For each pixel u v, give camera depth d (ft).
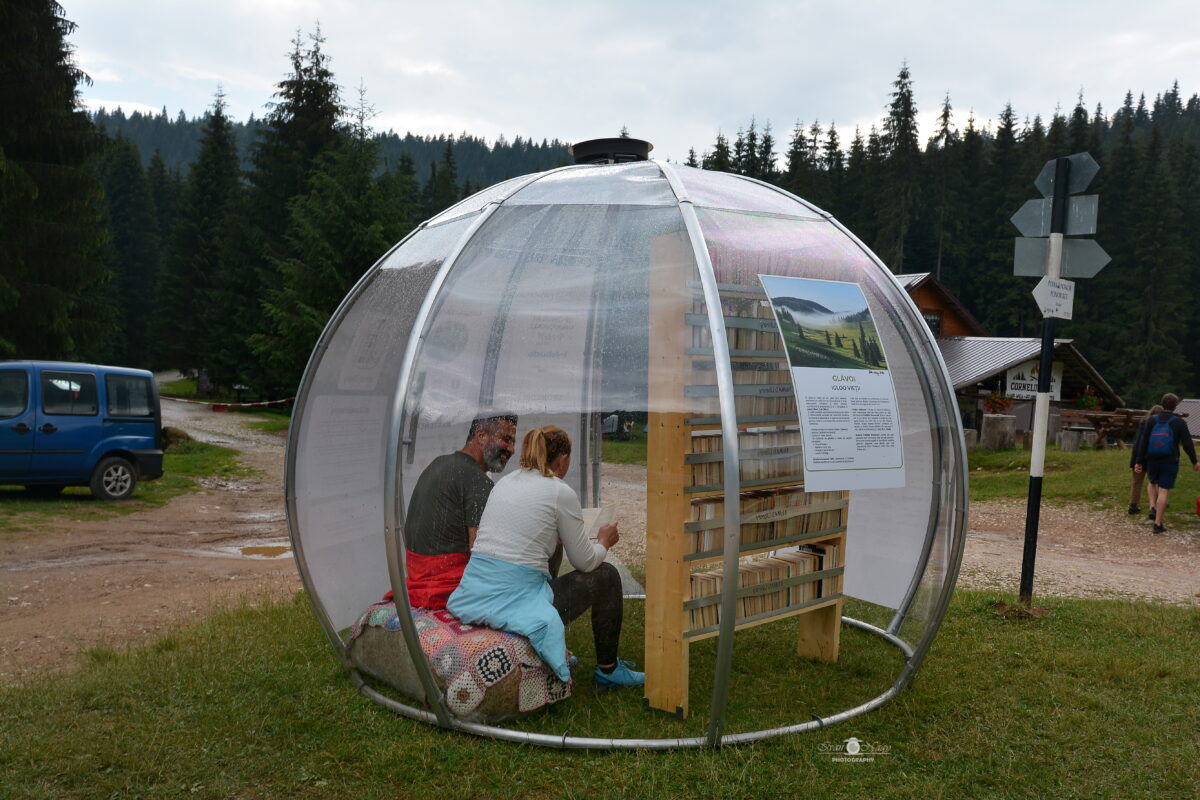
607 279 13.04
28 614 19.70
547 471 13.16
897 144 178.91
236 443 71.36
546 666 12.69
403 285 14.40
